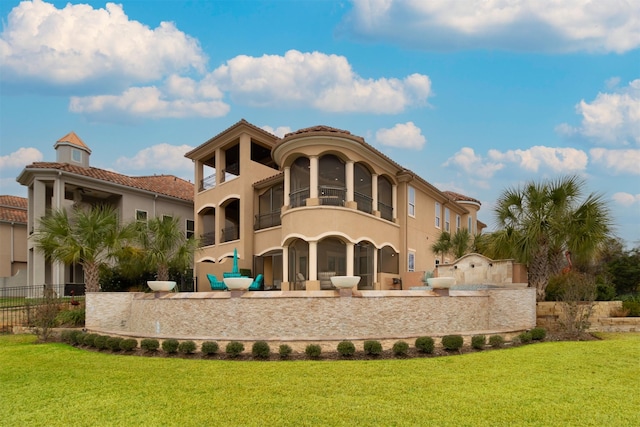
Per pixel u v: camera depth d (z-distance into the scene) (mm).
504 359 10758
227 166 32562
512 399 7570
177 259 21703
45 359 11781
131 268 21906
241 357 11609
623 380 8750
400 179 26562
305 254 22172
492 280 18906
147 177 38312
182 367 10391
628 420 6582
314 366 10273
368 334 13578
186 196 36156
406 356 11508
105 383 9000
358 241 21688
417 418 6699
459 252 24953
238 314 13773
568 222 16266
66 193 31062
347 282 13719
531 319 15398
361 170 23516
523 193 17266
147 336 13250
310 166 21078
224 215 28438
